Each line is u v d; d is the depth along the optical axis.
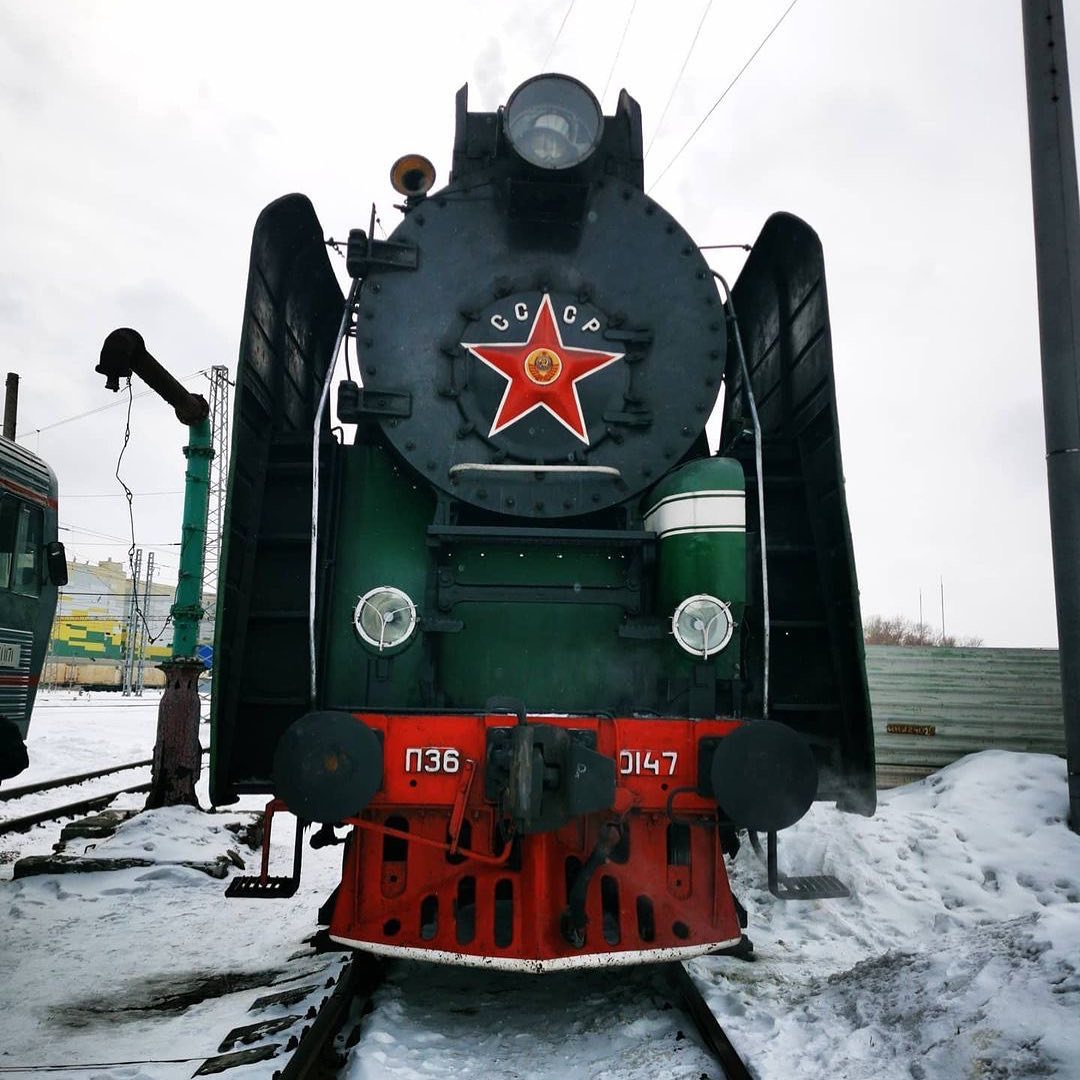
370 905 4.00
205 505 9.19
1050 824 6.66
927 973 3.76
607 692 4.65
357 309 4.98
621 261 5.20
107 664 58.56
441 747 3.92
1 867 7.62
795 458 5.59
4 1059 3.65
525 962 3.62
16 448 7.94
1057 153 7.09
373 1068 3.30
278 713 4.83
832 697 5.03
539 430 4.88
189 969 5.01
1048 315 6.99
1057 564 6.75
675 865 4.11
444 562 4.70
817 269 5.25
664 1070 3.36
